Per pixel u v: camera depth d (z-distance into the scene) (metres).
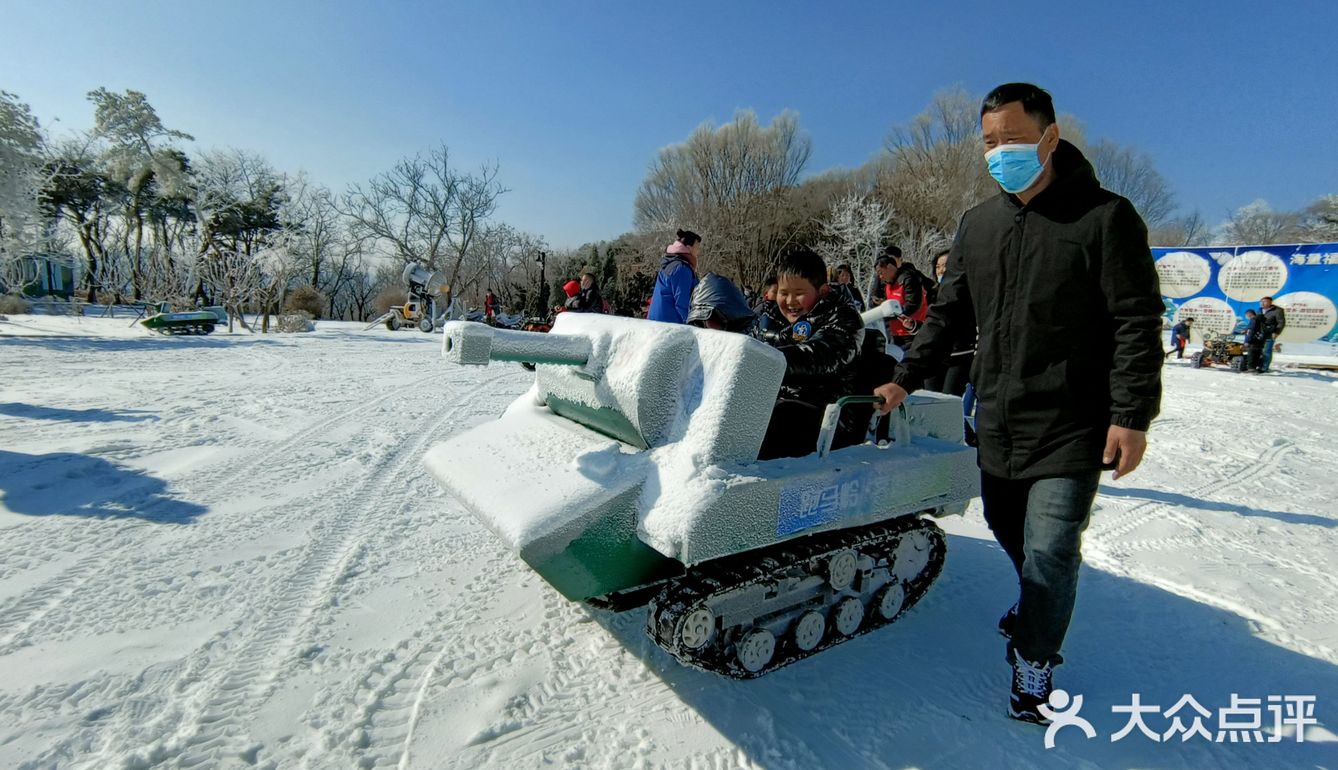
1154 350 2.12
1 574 3.23
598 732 2.30
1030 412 2.37
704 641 2.38
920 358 2.70
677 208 41.34
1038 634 2.37
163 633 2.79
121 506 4.16
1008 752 2.29
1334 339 17.31
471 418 7.17
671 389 2.54
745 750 2.24
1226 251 18.62
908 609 3.21
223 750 2.13
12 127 14.87
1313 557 4.01
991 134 2.32
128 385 8.27
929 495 2.92
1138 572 3.75
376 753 2.16
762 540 2.33
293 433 6.20
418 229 35.06
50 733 2.17
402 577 3.38
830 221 35.19
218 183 36.00
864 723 2.41
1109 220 2.16
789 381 2.89
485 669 2.63
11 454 5.03
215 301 23.84
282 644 2.74
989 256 2.46
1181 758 2.29
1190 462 6.36
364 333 19.84
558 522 2.22
